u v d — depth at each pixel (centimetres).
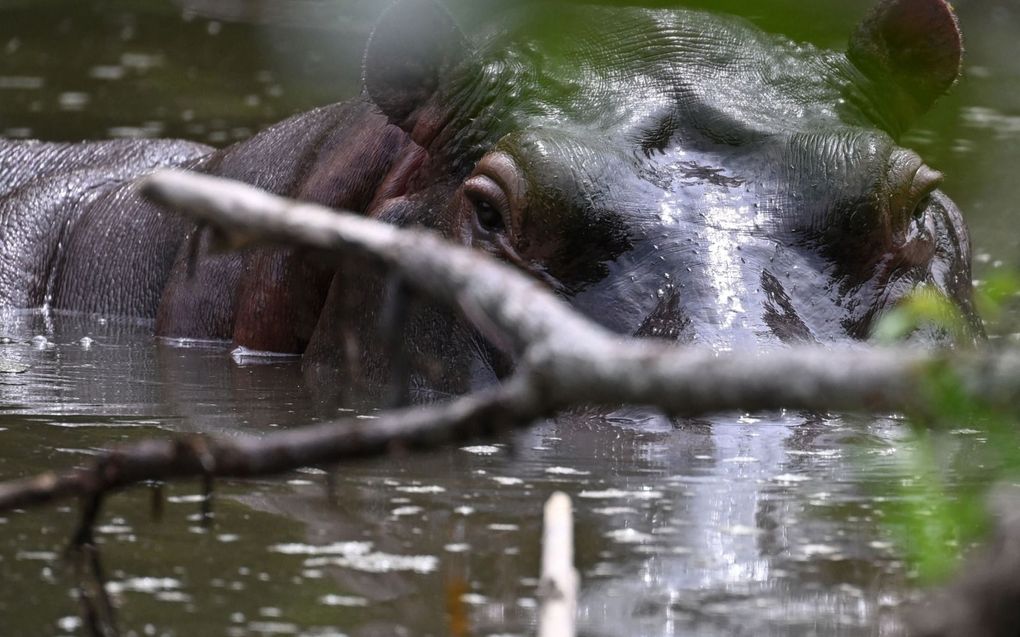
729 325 953
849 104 1145
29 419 1007
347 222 513
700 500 776
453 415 485
